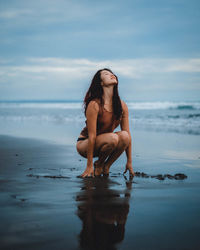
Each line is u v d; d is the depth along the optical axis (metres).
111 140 3.97
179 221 2.26
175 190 3.26
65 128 13.29
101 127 4.10
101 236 1.98
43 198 2.88
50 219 2.28
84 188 3.33
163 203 2.74
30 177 3.92
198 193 3.13
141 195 3.04
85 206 2.63
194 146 7.66
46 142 8.35
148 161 5.49
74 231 2.06
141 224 2.20
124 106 4.26
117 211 2.49
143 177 4.05
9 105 50.47
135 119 19.20
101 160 4.20
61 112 27.92
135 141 8.88
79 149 4.33
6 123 16.50
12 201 2.76
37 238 1.94
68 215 2.38
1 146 7.50
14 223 2.20
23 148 7.12
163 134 11.02
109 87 4.04
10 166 4.78
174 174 4.31
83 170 4.50
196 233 2.04
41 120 19.20
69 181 3.70
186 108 30.39
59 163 5.13
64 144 7.89
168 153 6.48
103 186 3.45
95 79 4.09
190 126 14.90
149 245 1.86
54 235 1.99
